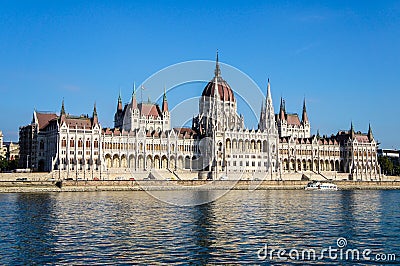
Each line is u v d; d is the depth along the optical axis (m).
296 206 117.44
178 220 85.50
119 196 142.50
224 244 64.06
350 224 84.31
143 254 57.84
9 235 69.69
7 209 103.38
